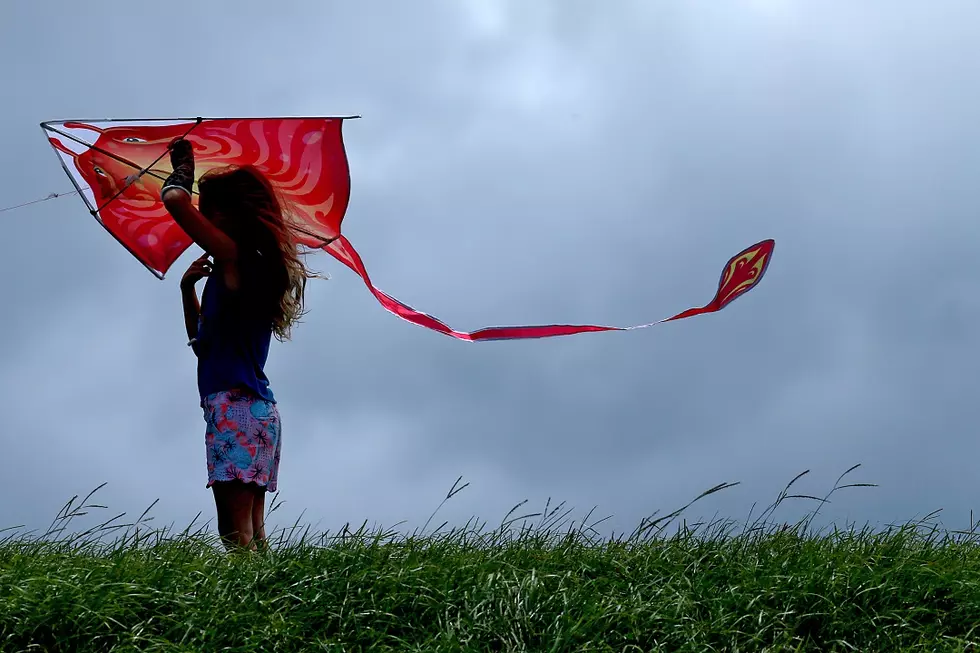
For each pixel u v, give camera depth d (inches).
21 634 232.8
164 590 246.4
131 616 239.9
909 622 256.1
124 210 288.5
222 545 265.3
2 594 242.7
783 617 254.1
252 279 265.1
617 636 246.4
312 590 250.1
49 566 256.5
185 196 258.7
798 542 293.6
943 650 244.7
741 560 280.5
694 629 248.1
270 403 268.2
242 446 261.4
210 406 262.8
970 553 294.5
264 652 235.6
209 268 279.0
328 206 279.3
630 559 278.7
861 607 258.4
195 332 282.7
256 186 270.5
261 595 248.2
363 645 242.2
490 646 243.8
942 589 266.7
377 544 270.8
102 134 273.7
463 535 288.5
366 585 254.2
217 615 240.7
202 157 282.0
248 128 271.4
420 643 241.1
